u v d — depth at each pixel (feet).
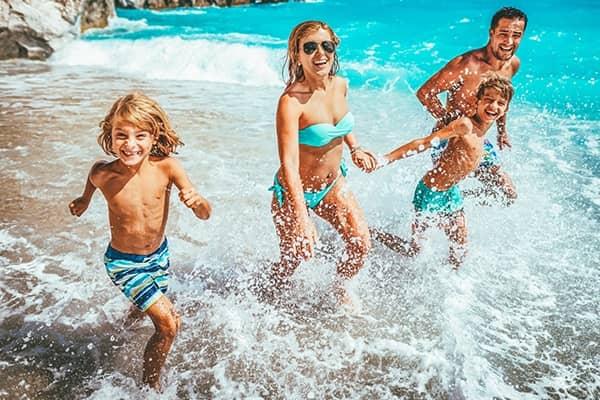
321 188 13.03
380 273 14.76
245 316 13.03
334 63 12.48
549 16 46.70
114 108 10.34
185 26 53.11
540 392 10.80
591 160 21.45
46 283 13.97
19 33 40.47
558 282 14.21
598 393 10.80
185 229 16.83
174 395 10.71
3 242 15.64
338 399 10.66
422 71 35.53
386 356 11.78
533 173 20.35
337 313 13.20
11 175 19.75
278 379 11.14
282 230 13.25
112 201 10.82
